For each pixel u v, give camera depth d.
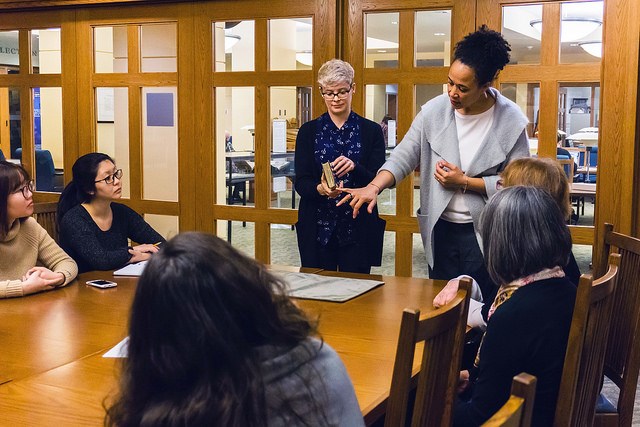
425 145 2.99
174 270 0.96
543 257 1.73
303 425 1.02
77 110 4.94
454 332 1.53
